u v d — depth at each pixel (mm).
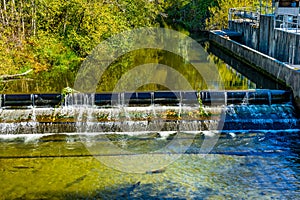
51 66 21281
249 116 13461
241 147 11781
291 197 9094
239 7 34875
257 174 10117
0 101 13844
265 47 22625
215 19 37062
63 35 23578
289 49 18297
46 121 13180
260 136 12648
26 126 13078
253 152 11430
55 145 12039
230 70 21141
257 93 14195
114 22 25094
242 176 10000
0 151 11594
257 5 32750
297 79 14195
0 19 21859
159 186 9492
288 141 12281
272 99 14242
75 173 10125
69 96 13859
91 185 9531
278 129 13242
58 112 13438
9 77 18984
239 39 29547
